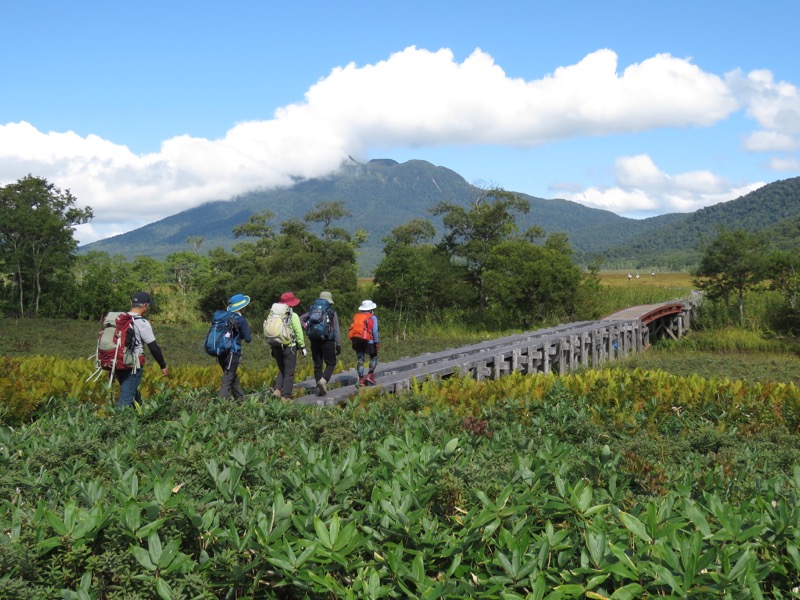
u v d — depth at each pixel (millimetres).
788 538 2885
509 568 2686
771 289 32875
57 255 46000
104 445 4992
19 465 4531
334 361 10633
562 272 35375
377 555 2863
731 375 19453
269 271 44875
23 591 2617
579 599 2596
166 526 3080
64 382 9906
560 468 4062
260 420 6555
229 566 2801
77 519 2928
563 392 9117
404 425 6188
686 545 2615
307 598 2719
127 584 2750
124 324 8219
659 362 22438
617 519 3191
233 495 3471
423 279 34875
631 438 6090
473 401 8352
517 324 37469
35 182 47344
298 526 2922
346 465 3711
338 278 43875
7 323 35906
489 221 44719
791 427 8070
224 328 9508
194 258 103000
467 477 3889
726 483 4223
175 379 11086
